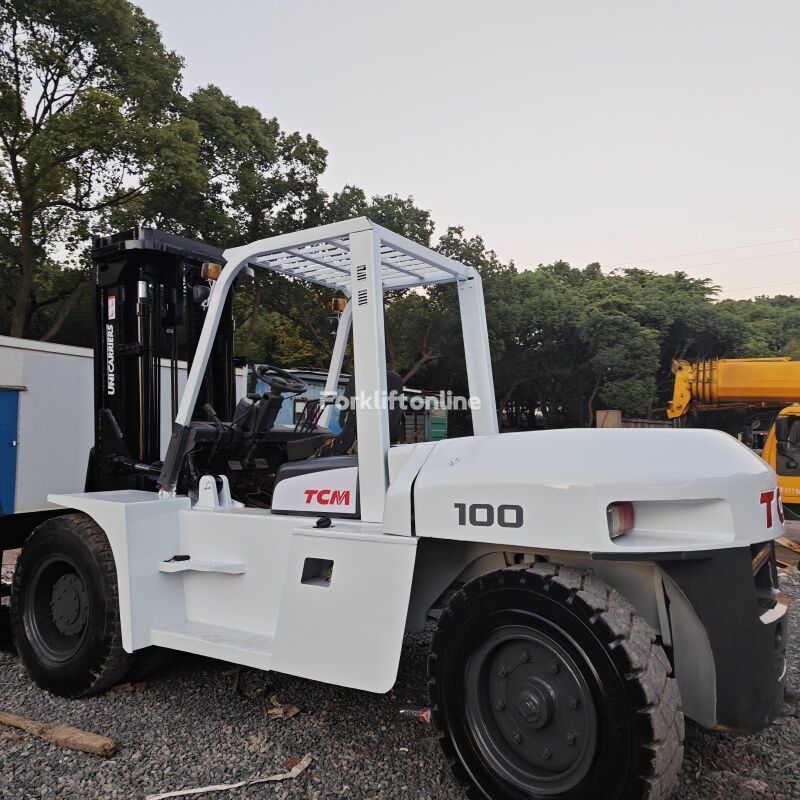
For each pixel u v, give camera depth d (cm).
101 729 292
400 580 241
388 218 2159
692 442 227
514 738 222
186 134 1644
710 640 209
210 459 361
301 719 301
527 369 3009
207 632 303
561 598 211
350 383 327
